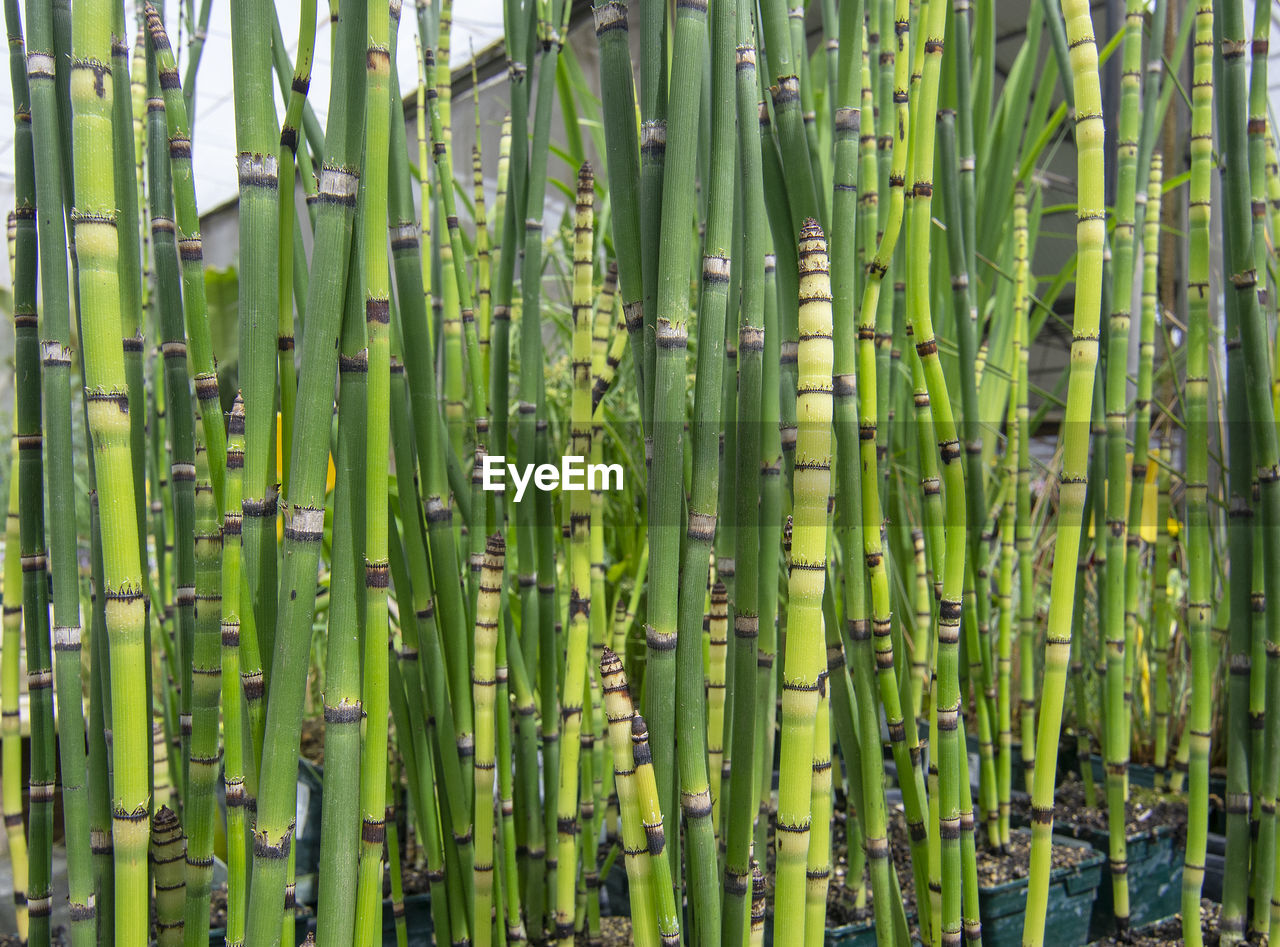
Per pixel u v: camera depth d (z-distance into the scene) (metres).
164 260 0.47
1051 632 0.46
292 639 0.37
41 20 0.40
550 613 0.61
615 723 0.39
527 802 0.62
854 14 0.43
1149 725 1.03
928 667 0.73
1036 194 1.19
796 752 0.38
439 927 0.55
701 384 0.39
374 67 0.37
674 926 0.39
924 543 0.60
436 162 0.58
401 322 0.49
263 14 0.37
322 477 0.37
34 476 0.47
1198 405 0.63
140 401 0.44
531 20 0.58
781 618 0.73
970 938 0.54
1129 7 0.59
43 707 0.48
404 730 0.54
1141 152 0.72
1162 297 1.18
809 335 0.37
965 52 0.66
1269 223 0.72
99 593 0.46
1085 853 0.78
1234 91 0.58
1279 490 0.59
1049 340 2.53
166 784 0.78
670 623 0.39
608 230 1.01
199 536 0.42
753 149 0.41
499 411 0.59
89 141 0.35
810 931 0.42
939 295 1.07
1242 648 0.62
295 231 0.50
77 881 0.42
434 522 0.52
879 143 0.51
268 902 0.37
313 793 0.78
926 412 0.52
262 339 0.38
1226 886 0.64
